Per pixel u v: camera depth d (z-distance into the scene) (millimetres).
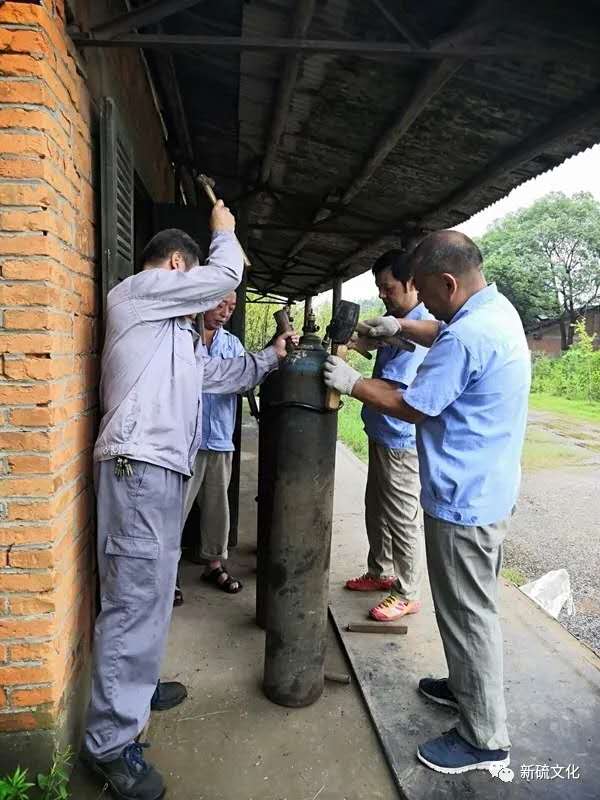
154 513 1855
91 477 2229
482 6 1944
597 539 6375
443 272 2039
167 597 1943
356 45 2010
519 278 29938
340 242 6312
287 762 2086
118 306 1937
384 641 2846
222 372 2494
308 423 2203
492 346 1941
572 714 2354
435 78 2334
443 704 2371
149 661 1926
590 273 29500
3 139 1619
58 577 1801
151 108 3770
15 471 1711
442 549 2023
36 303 1674
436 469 2018
